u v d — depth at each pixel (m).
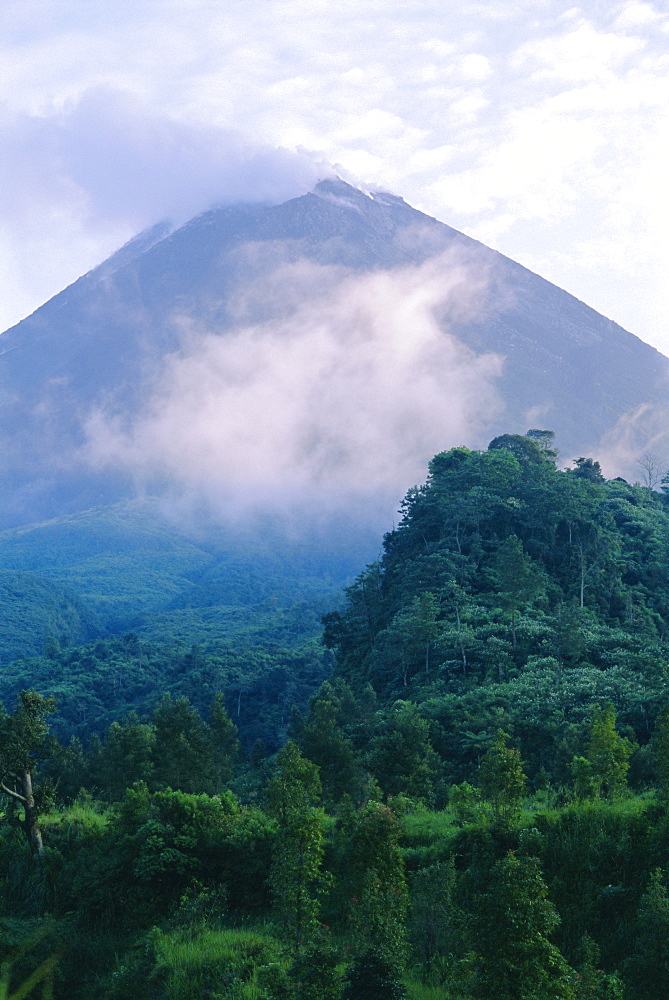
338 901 38.12
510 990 23.78
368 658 121.88
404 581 131.50
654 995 28.08
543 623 106.88
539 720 78.62
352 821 38.78
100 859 44.06
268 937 37.28
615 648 100.69
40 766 78.81
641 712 76.81
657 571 134.38
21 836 48.06
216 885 42.28
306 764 46.69
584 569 126.38
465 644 101.75
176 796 46.16
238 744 88.38
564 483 145.25
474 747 76.25
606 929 33.78
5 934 39.53
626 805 38.16
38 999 35.94
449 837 38.91
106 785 73.31
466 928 27.41
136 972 35.75
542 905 24.48
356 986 27.30
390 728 80.44
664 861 34.78
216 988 33.53
